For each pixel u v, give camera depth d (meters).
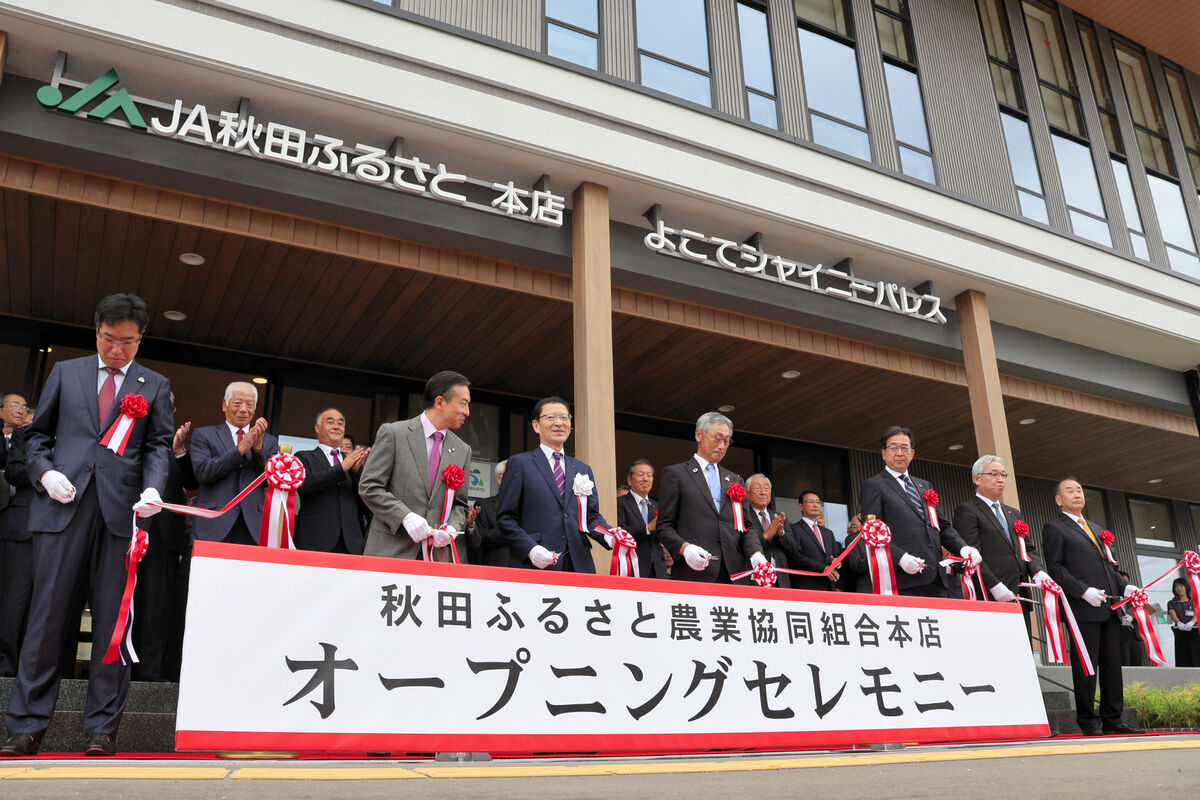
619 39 7.17
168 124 5.53
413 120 5.96
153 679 4.16
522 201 6.59
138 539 2.91
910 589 4.48
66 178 5.53
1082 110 10.44
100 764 2.35
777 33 8.17
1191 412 10.53
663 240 6.83
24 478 4.15
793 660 3.29
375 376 8.59
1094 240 9.72
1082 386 9.70
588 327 6.32
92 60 5.30
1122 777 1.89
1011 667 3.80
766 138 7.39
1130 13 11.00
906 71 9.02
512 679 2.77
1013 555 5.06
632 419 10.02
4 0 4.92
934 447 11.24
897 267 8.04
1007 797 1.54
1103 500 13.38
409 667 2.65
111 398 3.21
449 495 3.43
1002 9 10.28
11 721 2.85
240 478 4.30
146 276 6.79
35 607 2.95
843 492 11.04
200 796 1.57
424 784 1.87
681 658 3.07
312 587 2.59
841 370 8.70
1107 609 5.25
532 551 3.44
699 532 4.21
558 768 2.35
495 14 6.59
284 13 5.67
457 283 6.89
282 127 5.60
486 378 8.82
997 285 8.38
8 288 6.95
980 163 9.09
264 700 2.45
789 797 1.58
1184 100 11.70
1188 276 9.93
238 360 8.07
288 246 6.30
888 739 3.38
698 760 2.77
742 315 7.78
